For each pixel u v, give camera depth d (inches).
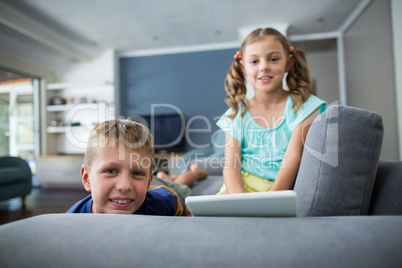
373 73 136.5
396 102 116.7
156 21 161.6
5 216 95.4
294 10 152.1
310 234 10.8
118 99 208.2
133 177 22.2
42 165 180.9
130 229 11.8
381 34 127.1
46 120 201.2
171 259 9.7
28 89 202.2
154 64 208.8
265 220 12.6
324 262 9.2
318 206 17.7
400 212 17.9
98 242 10.8
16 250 10.6
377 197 20.5
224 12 152.9
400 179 19.1
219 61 201.6
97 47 199.3
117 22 161.9
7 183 106.9
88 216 13.8
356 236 10.3
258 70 33.2
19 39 166.7
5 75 182.1
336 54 212.8
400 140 113.9
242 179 33.0
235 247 10.1
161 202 27.6
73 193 153.3
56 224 12.6
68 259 10.0
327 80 212.8
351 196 17.2
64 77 210.7
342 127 17.3
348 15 158.9
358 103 157.4
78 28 168.2
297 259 9.4
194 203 15.1
